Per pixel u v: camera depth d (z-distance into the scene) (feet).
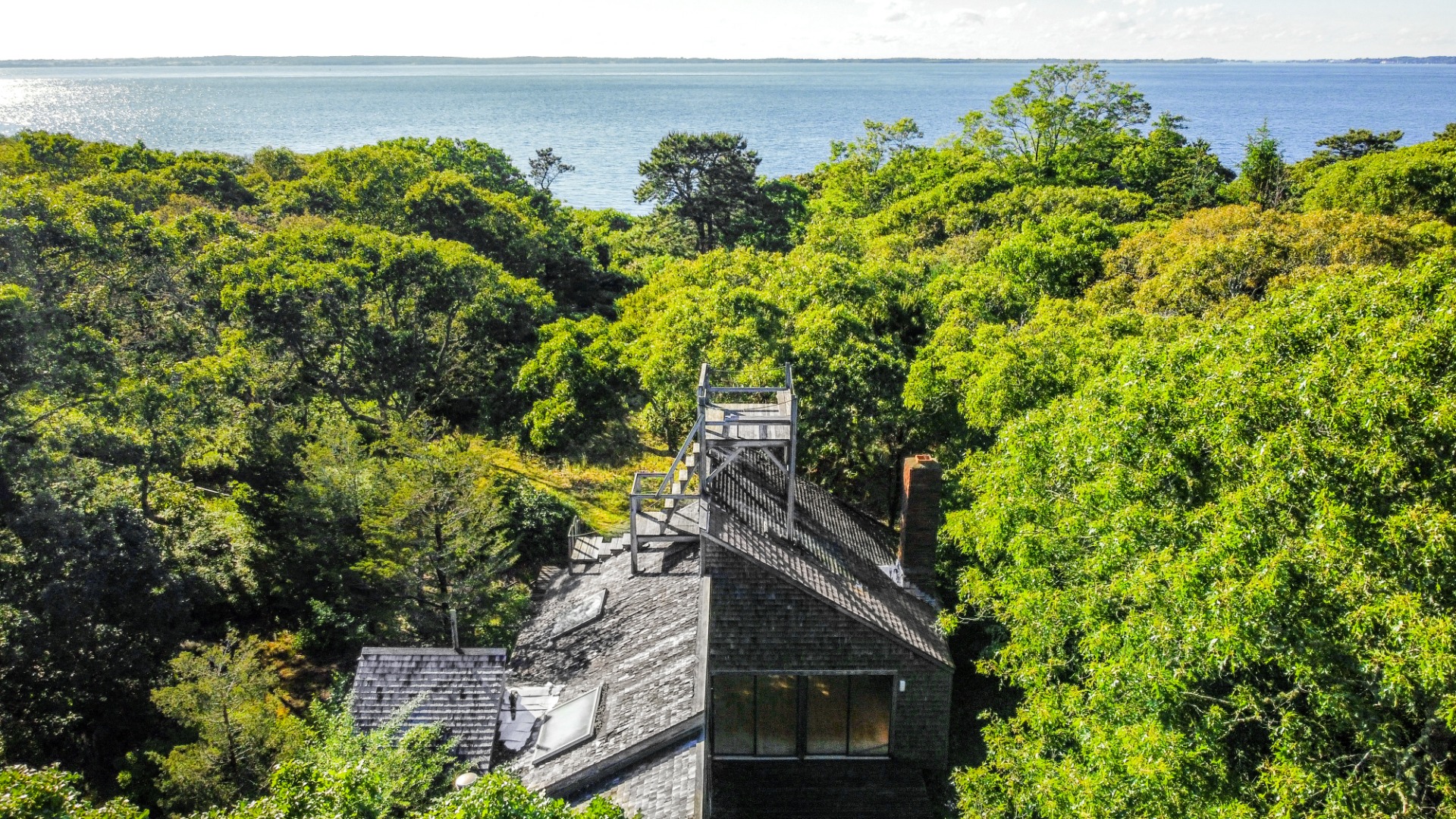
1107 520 52.95
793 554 71.72
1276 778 42.83
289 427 102.83
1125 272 140.26
